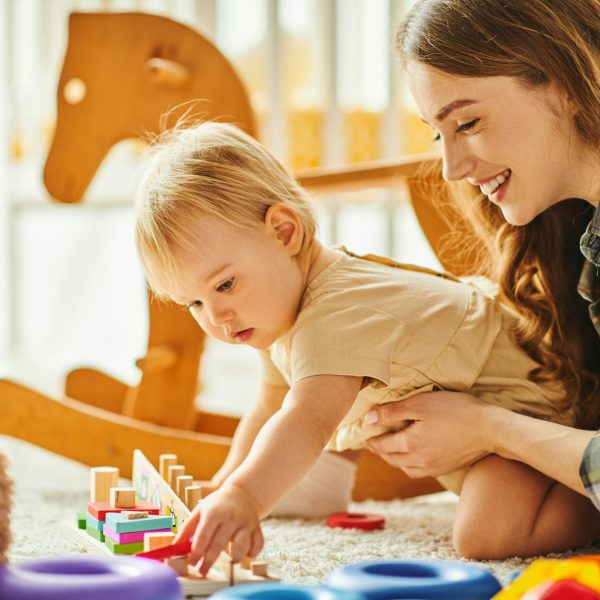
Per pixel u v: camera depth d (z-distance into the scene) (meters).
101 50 1.61
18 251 3.49
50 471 1.78
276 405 1.28
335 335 1.02
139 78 1.60
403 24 1.09
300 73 3.41
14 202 3.46
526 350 1.18
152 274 1.08
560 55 1.01
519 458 1.04
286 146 3.37
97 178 3.40
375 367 1.01
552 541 1.05
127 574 0.70
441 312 1.12
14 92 3.40
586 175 1.06
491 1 1.02
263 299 1.06
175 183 1.06
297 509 1.29
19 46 3.41
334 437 1.23
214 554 0.81
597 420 1.20
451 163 1.05
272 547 1.05
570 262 1.20
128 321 3.53
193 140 1.12
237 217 1.06
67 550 1.01
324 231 3.39
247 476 0.87
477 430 1.07
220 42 3.38
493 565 0.99
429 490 1.48
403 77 1.10
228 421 1.65
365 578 0.70
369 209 3.41
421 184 1.46
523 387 1.16
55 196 1.63
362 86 3.41
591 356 1.23
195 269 1.04
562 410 1.17
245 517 0.83
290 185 1.14
